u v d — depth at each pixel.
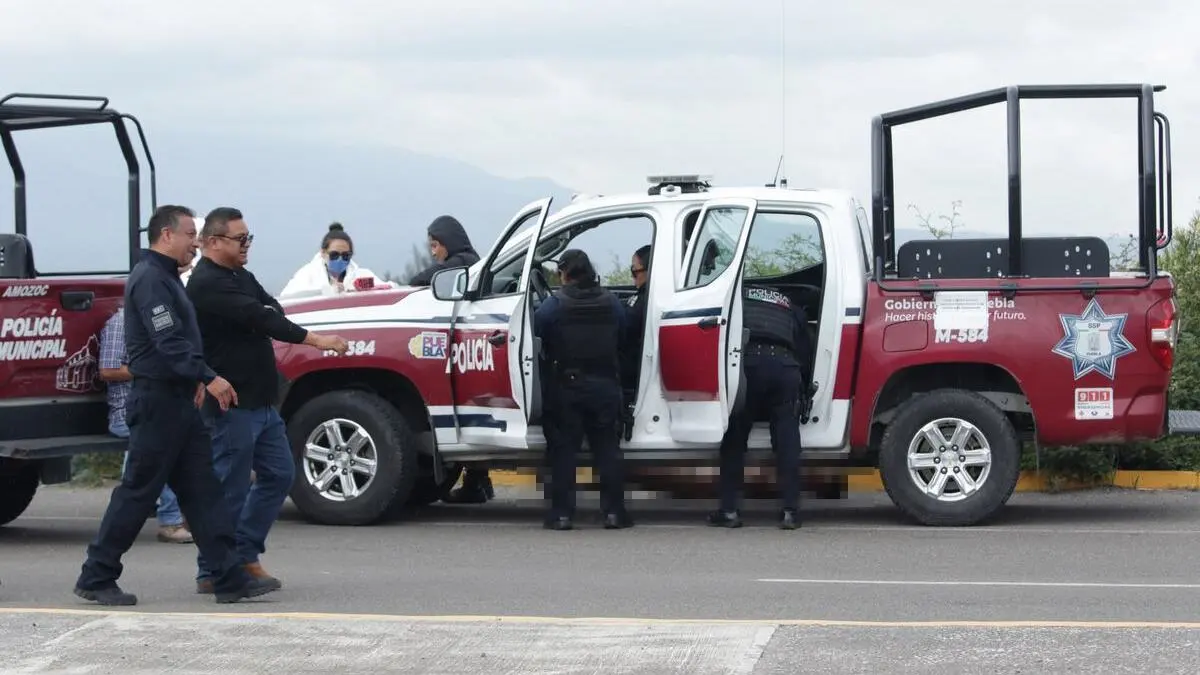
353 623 7.35
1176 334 10.97
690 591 8.65
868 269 11.62
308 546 10.58
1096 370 10.82
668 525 11.52
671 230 11.19
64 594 8.73
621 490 11.27
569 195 12.05
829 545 10.37
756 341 10.89
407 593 8.62
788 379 10.88
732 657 6.70
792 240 11.37
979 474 11.03
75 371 10.98
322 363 11.54
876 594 8.49
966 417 10.94
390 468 11.42
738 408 10.82
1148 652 6.73
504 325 11.15
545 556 10.06
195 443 8.21
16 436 10.66
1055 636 7.03
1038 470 12.16
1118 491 12.98
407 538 10.95
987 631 7.15
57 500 13.77
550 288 11.70
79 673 6.60
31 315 10.65
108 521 8.16
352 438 11.52
